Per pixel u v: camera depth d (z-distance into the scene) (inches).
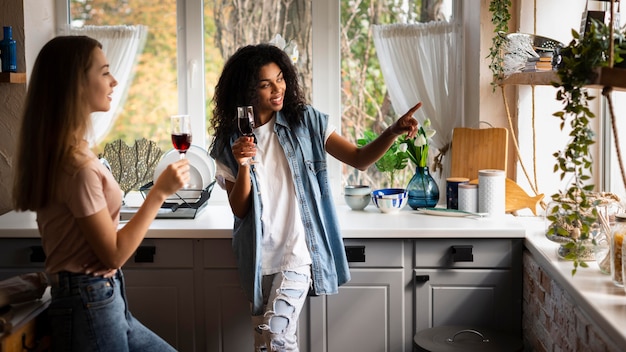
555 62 100.3
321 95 151.8
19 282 87.1
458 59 147.0
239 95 111.9
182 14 151.2
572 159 81.6
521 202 135.2
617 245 89.0
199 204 135.1
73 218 85.4
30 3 143.4
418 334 111.3
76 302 86.1
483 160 140.0
